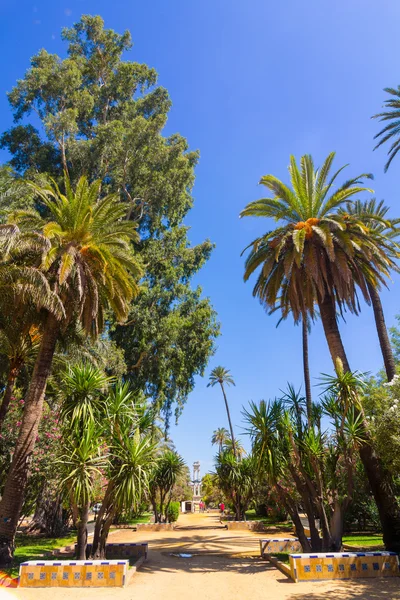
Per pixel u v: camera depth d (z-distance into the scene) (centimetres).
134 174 3400
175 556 1525
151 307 3189
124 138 3191
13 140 3256
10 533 1182
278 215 1694
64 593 888
